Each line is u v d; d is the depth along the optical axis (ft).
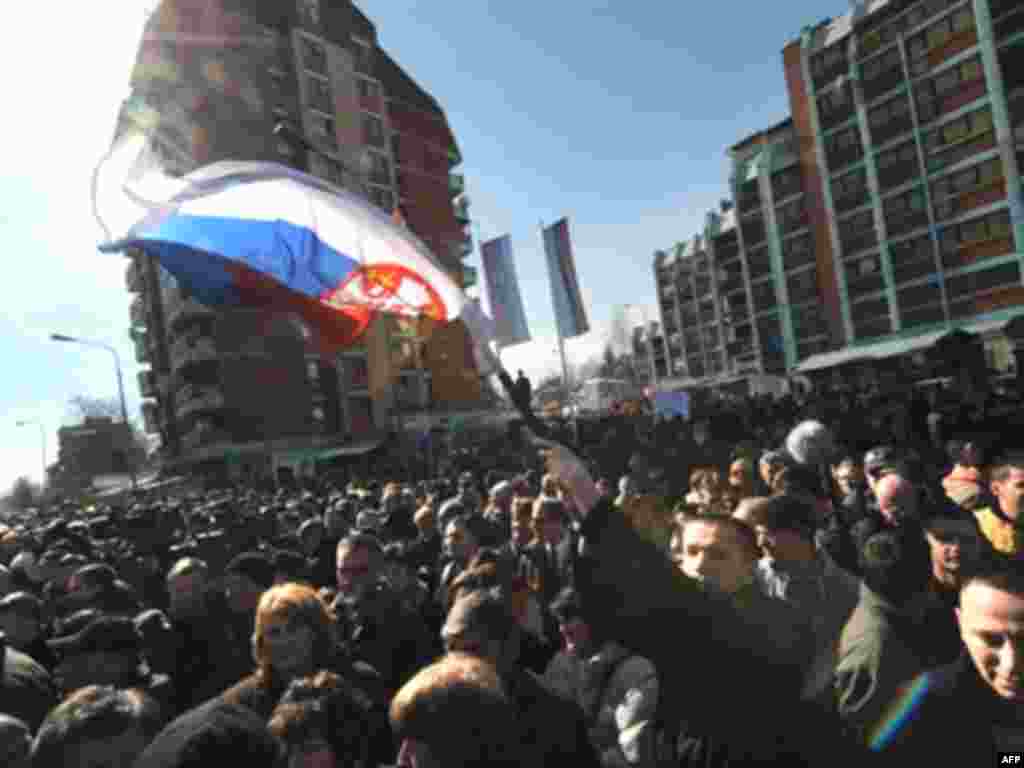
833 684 6.84
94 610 13.42
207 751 5.30
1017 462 13.62
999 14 138.21
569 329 101.35
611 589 6.13
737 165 210.38
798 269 190.49
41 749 6.97
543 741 9.13
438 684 6.00
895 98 160.25
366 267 11.66
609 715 11.09
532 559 18.30
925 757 6.67
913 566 7.97
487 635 9.53
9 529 31.96
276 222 11.87
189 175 11.62
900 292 162.20
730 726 6.19
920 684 6.98
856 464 19.90
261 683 10.25
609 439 54.85
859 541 14.26
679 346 290.15
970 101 144.87
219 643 14.99
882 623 7.50
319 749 7.77
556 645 16.20
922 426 49.85
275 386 155.63
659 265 301.63
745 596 7.49
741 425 61.57
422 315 11.48
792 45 186.19
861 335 173.17
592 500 6.42
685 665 6.09
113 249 11.35
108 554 27.04
